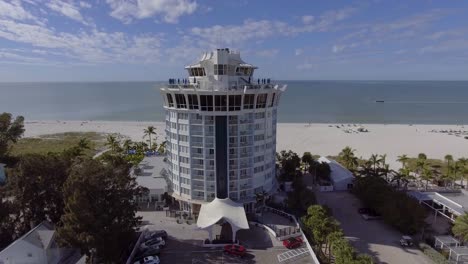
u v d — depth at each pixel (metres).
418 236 63.59
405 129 184.50
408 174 88.56
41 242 49.84
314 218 55.25
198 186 67.38
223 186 67.50
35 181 56.91
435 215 72.38
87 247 46.72
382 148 140.50
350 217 71.88
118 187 52.88
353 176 90.81
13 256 47.62
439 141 152.75
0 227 54.59
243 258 52.47
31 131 181.50
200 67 66.81
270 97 68.31
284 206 72.50
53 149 137.12
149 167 91.81
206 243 56.69
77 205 46.06
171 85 68.25
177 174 69.88
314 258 51.69
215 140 64.19
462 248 56.22
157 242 55.59
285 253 54.06
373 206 72.06
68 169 59.84
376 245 59.94
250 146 67.31
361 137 162.88
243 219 58.19
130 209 53.38
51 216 59.59
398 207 65.62
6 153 116.38
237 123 64.56
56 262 52.38
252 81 72.06
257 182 70.06
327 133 173.12
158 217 67.69
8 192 56.62
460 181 93.38
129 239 53.50
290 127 191.62
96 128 191.38
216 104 62.34
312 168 91.38
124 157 100.31
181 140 67.19
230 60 66.06
